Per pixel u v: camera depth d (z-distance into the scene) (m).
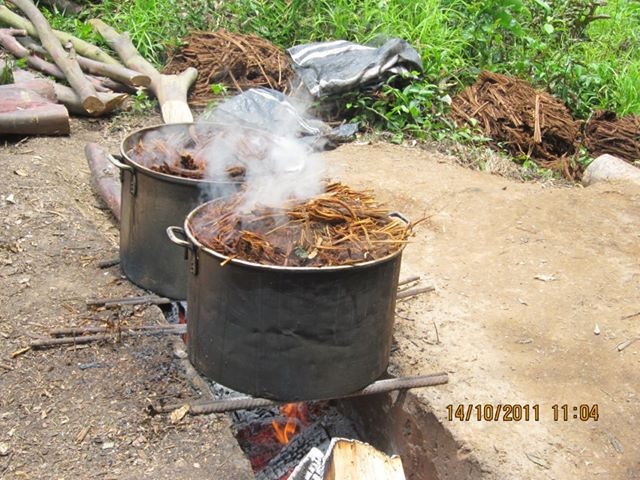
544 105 3.56
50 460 1.42
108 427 1.50
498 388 1.69
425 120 3.32
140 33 3.68
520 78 3.85
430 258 2.25
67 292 1.90
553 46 4.32
